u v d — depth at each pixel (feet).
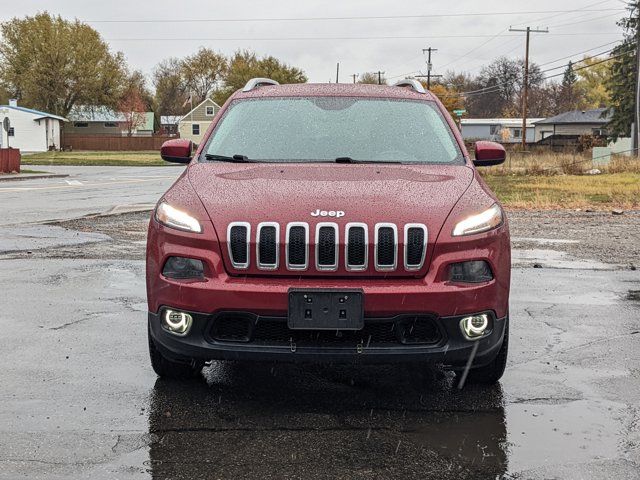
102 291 23.91
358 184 14.39
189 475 10.80
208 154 16.84
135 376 15.38
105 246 33.96
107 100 307.17
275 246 12.89
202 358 13.23
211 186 14.53
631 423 12.94
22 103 309.01
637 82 138.21
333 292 12.51
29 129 271.69
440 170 15.79
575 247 35.37
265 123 17.67
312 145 16.89
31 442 11.95
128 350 17.26
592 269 29.22
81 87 301.02
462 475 10.84
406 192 14.06
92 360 16.46
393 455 11.54
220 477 10.75
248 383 15.02
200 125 329.31
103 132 333.62
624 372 15.88
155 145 295.28
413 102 18.66
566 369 16.07
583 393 14.51
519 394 14.43
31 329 19.06
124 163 173.37
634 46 191.11
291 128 17.47
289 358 12.79
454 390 14.66
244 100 18.70
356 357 12.71
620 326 19.94
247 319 12.85
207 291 12.81
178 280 13.21
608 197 67.10
